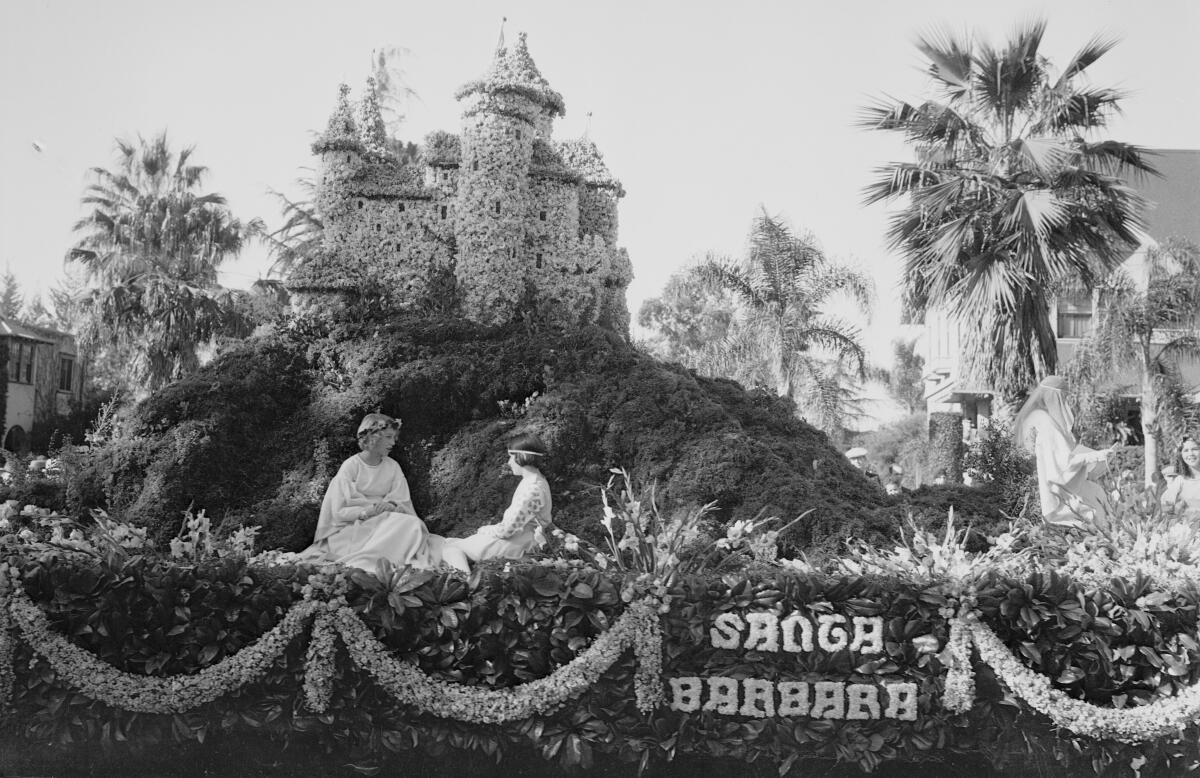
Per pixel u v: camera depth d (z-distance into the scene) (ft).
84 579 21.63
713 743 21.66
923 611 21.80
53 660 21.24
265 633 21.62
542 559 24.50
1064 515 35.12
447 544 29.91
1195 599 22.27
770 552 25.96
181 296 105.50
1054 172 66.59
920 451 113.19
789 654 21.97
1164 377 100.94
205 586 21.77
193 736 21.62
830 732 21.70
